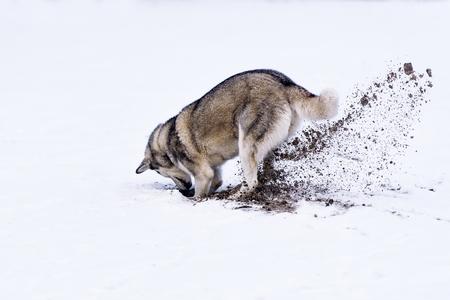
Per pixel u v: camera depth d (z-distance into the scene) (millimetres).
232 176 36781
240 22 138375
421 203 29234
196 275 22797
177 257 24406
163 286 22109
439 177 35000
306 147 32219
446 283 21141
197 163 31672
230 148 30891
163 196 32188
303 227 26344
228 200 30266
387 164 36094
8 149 47219
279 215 27766
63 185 36500
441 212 27875
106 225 28562
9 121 58281
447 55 71688
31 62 98188
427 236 25000
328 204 28594
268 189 30969
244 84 29391
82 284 22594
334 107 28188
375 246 24250
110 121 57812
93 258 24891
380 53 77875
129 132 53062
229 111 29781
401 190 31938
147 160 34375
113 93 72125
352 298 20484
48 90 75438
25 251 25984
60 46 114375
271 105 28703
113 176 38688
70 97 70812
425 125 46656
